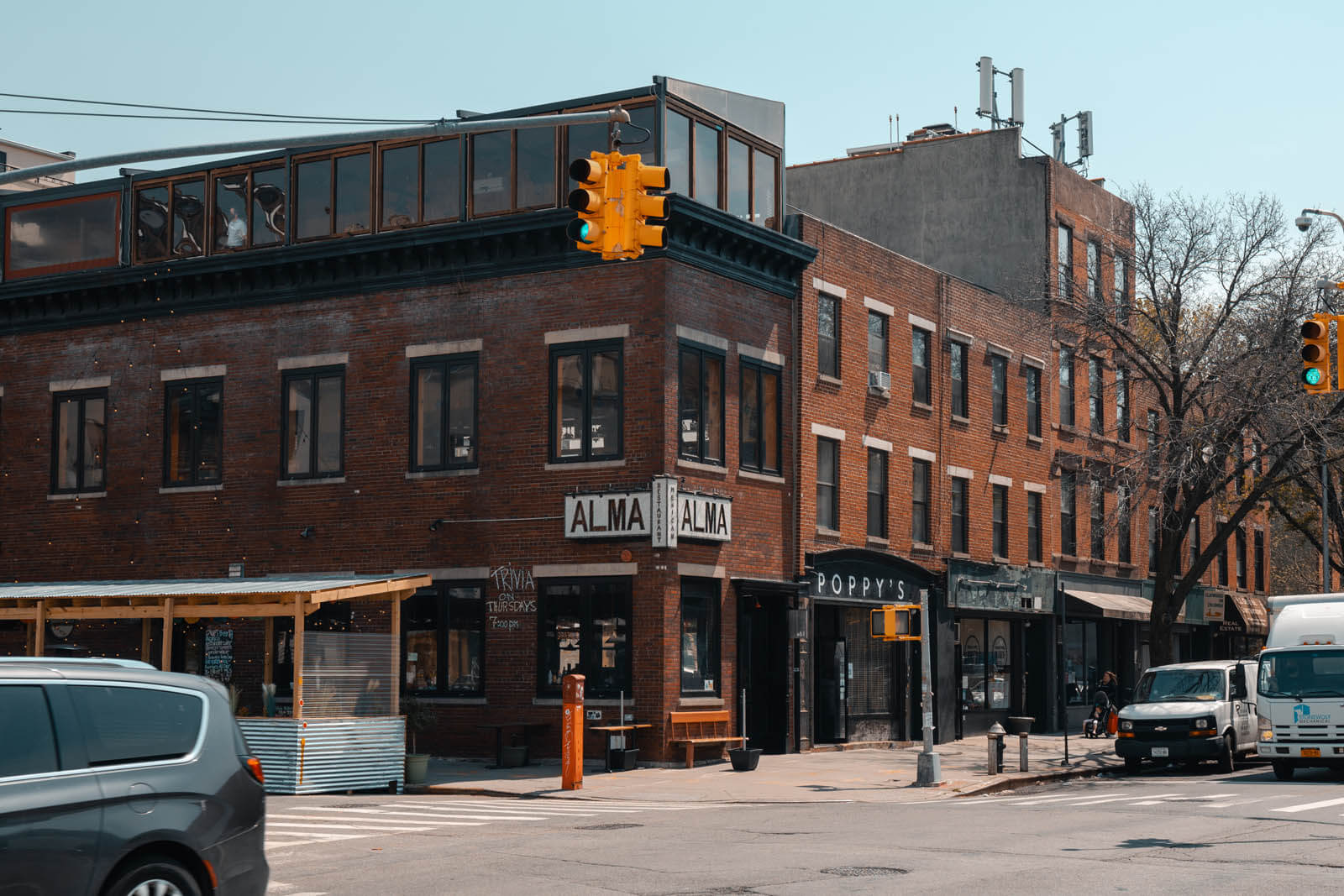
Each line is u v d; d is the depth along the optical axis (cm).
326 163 3119
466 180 2966
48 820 845
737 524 2958
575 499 2800
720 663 2875
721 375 2939
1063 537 4328
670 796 2327
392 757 2442
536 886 1263
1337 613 2648
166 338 3297
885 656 3484
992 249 4325
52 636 3272
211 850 923
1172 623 3609
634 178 1452
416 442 3005
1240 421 3453
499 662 2867
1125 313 3672
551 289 2886
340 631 3023
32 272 3434
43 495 3409
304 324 3138
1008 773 2734
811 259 3152
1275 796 2186
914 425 3603
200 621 3175
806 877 1306
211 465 3225
